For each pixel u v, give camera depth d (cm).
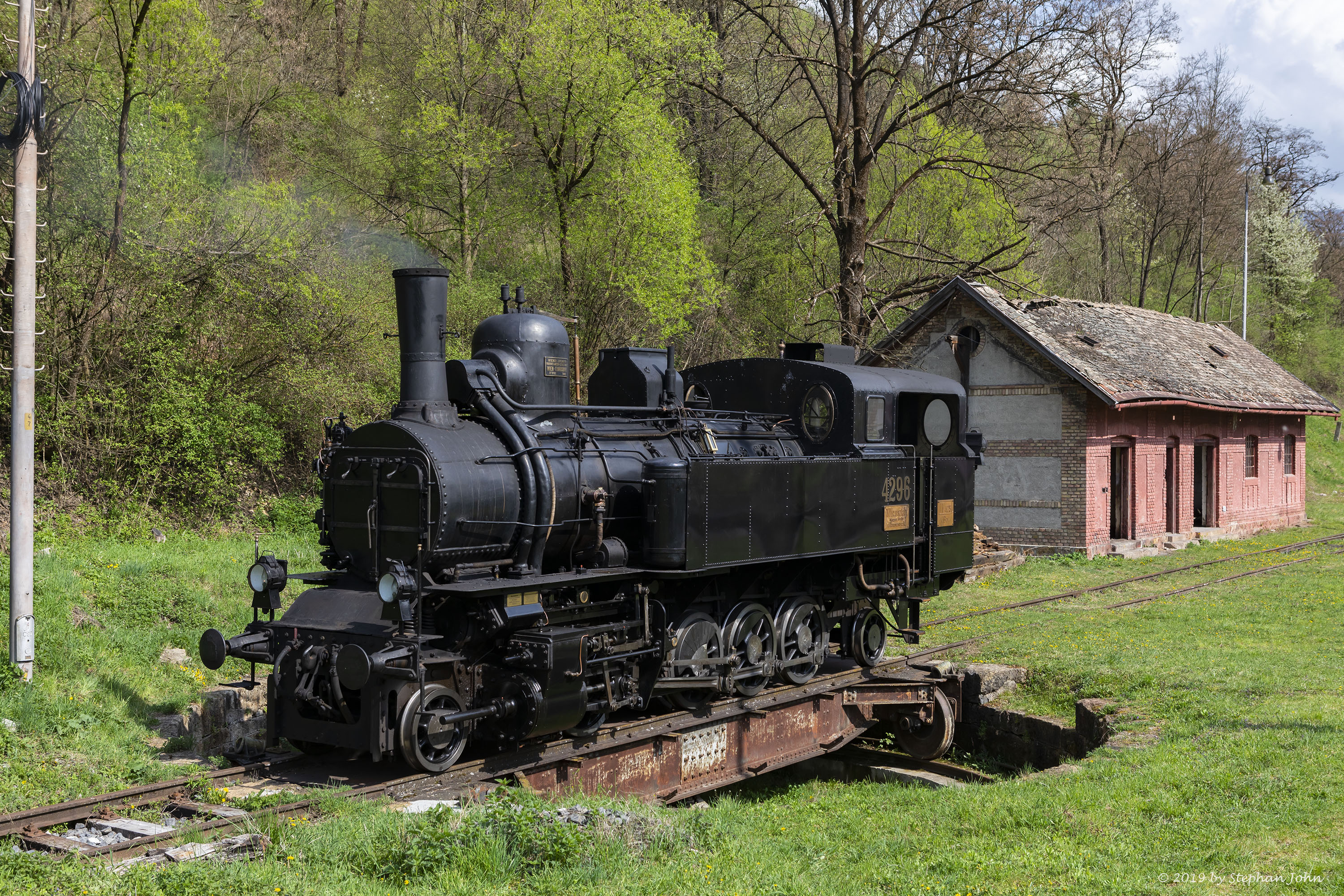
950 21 2195
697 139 2903
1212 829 657
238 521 1675
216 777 722
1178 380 2341
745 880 598
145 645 1040
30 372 891
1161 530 2350
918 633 1226
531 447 822
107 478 1564
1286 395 2773
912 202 2803
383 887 535
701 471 887
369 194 2330
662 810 736
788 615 1055
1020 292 2680
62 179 1542
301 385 1775
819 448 1113
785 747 1027
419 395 809
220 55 1922
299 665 755
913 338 2383
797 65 2380
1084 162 2439
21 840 586
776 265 2833
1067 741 1084
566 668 784
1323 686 1023
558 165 2164
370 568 799
